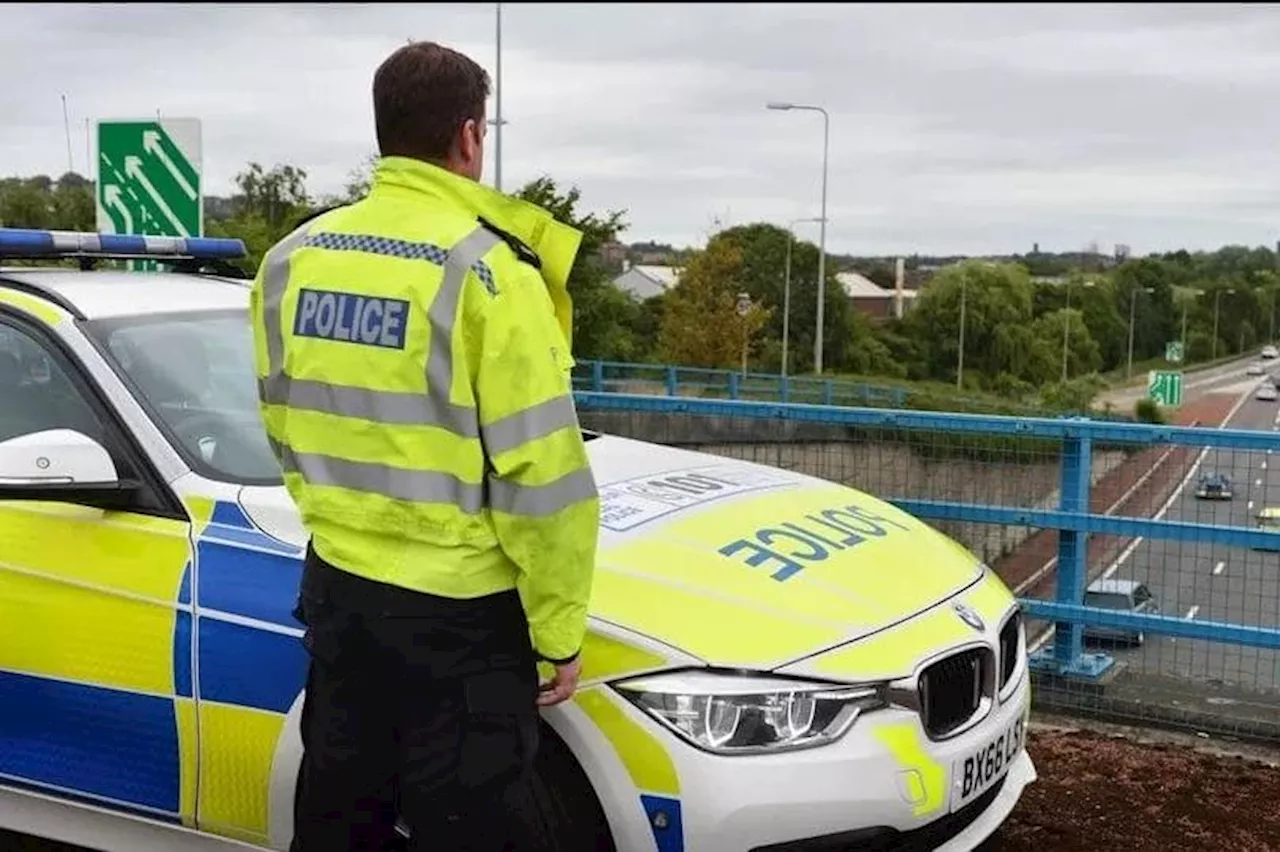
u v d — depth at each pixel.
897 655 2.93
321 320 2.45
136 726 3.18
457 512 2.38
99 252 4.01
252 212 33.53
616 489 3.49
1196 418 79.38
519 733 2.49
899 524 3.68
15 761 3.37
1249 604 5.12
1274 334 142.88
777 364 68.12
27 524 3.32
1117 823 4.10
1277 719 4.90
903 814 2.82
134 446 3.29
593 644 2.81
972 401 34.41
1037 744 4.81
